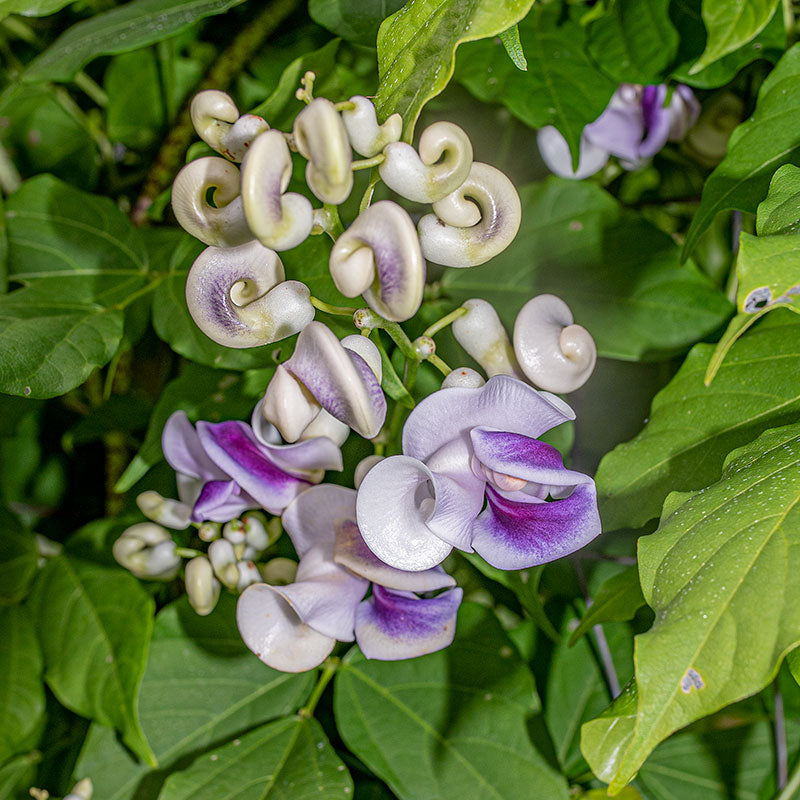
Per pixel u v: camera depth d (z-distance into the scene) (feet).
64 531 2.73
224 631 2.16
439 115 2.28
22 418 2.31
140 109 2.57
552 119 2.10
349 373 1.71
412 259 1.67
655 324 2.09
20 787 2.26
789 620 1.61
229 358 2.03
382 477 1.75
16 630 2.25
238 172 1.75
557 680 2.25
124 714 2.10
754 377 1.87
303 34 2.45
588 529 1.75
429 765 2.07
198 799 2.04
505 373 1.87
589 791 2.20
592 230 2.12
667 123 2.22
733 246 2.25
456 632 2.12
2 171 2.40
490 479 1.78
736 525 1.67
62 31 2.62
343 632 1.85
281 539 2.13
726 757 2.33
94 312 2.08
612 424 2.18
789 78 1.88
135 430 2.51
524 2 1.69
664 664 1.62
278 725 2.10
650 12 2.10
